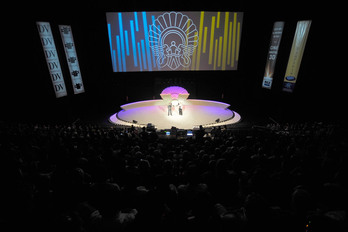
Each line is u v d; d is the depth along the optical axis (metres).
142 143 8.05
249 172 4.77
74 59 18.16
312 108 17.34
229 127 14.18
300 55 16.16
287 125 13.00
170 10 18.45
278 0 17.89
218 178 3.81
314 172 3.82
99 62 20.58
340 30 15.26
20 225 2.45
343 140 7.92
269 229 2.54
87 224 3.00
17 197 2.83
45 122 15.97
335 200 3.23
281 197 3.50
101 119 17.17
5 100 16.52
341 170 3.85
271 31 19.41
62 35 17.17
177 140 9.75
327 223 2.21
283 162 4.68
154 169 4.66
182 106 19.72
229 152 5.52
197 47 19.61
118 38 19.27
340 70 15.90
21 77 16.72
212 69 20.36
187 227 2.52
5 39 15.67
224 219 2.73
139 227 2.61
